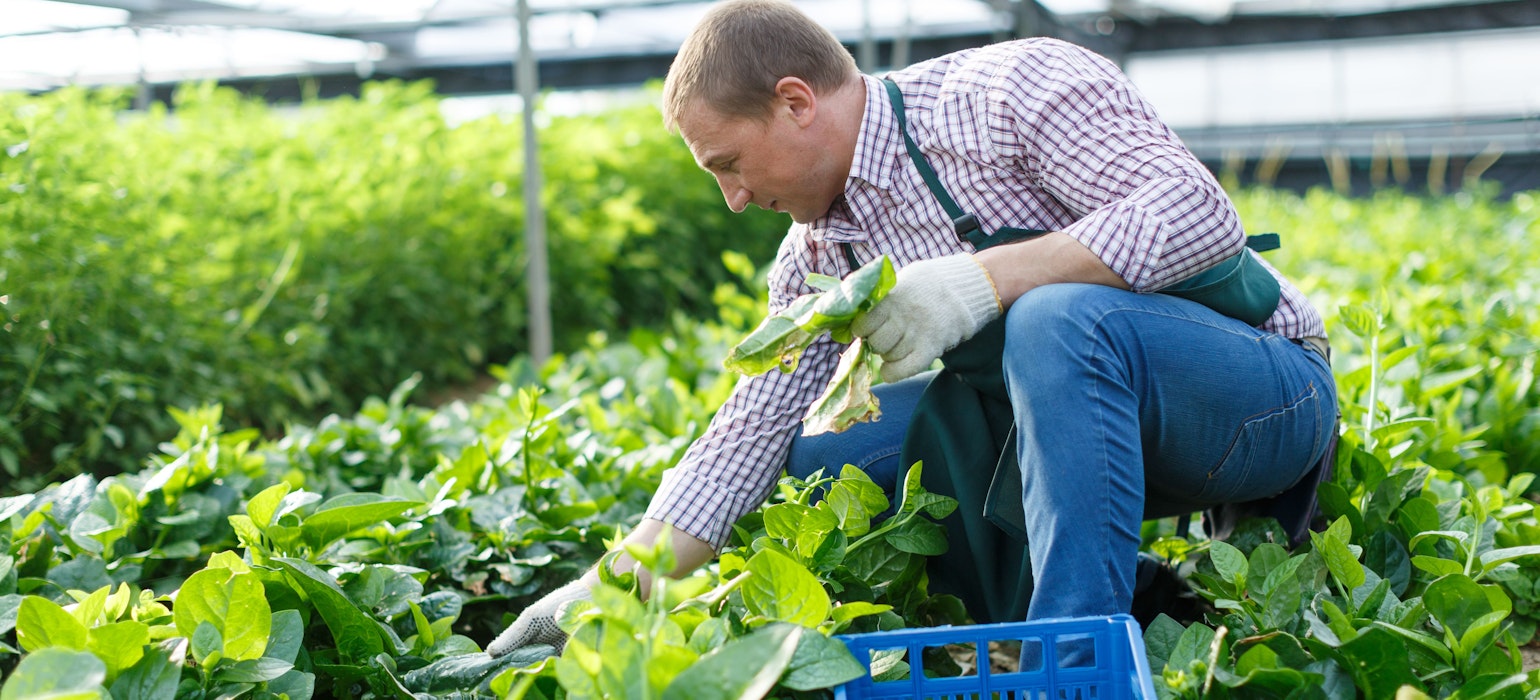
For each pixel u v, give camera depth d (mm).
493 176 6859
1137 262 1626
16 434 3518
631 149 8383
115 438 3719
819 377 2059
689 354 4387
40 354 3652
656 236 8125
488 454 2689
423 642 1792
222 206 5398
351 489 2980
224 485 2443
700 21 1809
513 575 2215
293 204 5707
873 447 2027
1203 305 1758
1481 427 2764
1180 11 12211
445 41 12359
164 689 1402
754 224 9141
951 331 1587
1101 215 1648
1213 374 1688
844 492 1685
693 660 1231
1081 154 1710
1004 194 1793
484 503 2396
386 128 6590
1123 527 1563
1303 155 16703
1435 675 1494
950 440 1864
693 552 1978
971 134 1779
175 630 1530
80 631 1399
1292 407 1785
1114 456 1568
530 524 2383
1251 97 17125
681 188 8266
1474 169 15703
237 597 1494
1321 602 1674
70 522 2213
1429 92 16156
